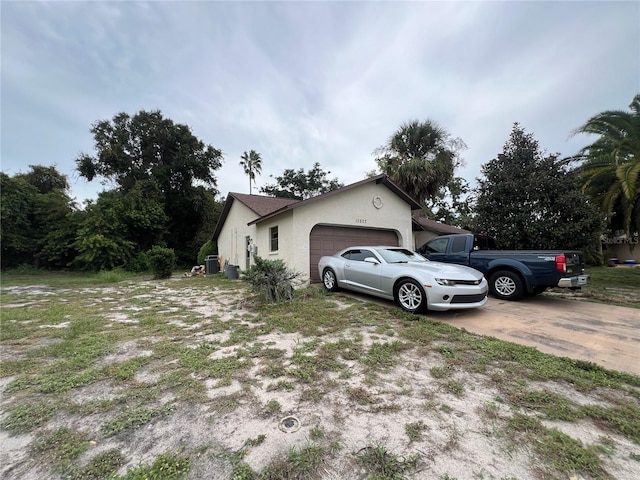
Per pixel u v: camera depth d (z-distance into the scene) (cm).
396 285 575
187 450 187
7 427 211
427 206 2016
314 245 938
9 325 481
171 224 2217
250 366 315
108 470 169
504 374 297
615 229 1156
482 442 194
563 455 181
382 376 293
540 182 825
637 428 208
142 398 250
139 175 2092
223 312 576
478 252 721
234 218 1533
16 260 1827
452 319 505
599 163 1070
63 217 1878
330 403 243
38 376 291
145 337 416
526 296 706
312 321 490
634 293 759
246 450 187
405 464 175
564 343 389
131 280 1259
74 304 673
